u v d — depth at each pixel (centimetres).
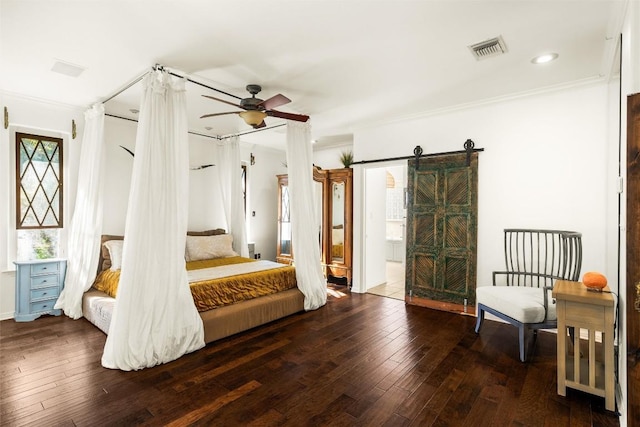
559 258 327
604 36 244
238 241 534
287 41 252
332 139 601
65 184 409
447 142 421
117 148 454
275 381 244
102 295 369
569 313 225
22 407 209
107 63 289
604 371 222
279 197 643
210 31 238
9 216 373
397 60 285
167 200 277
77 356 280
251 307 353
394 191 843
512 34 243
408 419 201
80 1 201
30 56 275
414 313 412
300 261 418
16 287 361
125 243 264
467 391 232
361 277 519
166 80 282
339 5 207
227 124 485
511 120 374
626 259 170
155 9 210
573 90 337
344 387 237
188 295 291
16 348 295
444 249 421
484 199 393
